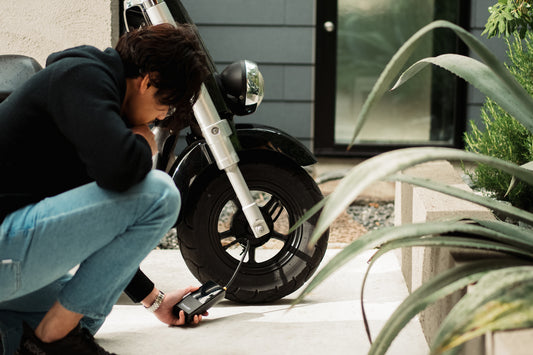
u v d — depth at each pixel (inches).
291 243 92.7
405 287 98.3
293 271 91.4
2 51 133.0
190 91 63.9
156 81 62.5
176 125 68.4
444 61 65.9
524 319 43.0
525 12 120.4
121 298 96.1
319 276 51.6
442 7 198.8
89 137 56.7
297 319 85.9
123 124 58.4
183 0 196.1
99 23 132.5
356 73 202.4
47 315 63.1
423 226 54.2
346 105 203.8
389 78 52.3
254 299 91.2
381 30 200.5
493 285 45.5
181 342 78.2
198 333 81.0
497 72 55.5
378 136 205.0
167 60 61.7
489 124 141.7
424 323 78.4
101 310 63.5
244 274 91.4
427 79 202.4
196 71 63.1
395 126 204.7
